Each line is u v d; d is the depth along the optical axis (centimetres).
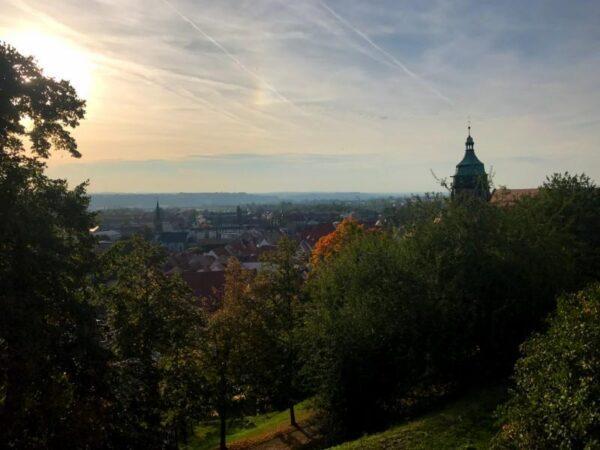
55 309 1689
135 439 2005
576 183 3688
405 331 2220
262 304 2928
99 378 1755
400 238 2664
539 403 1030
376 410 2228
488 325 2156
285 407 3622
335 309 2514
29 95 1683
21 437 1575
